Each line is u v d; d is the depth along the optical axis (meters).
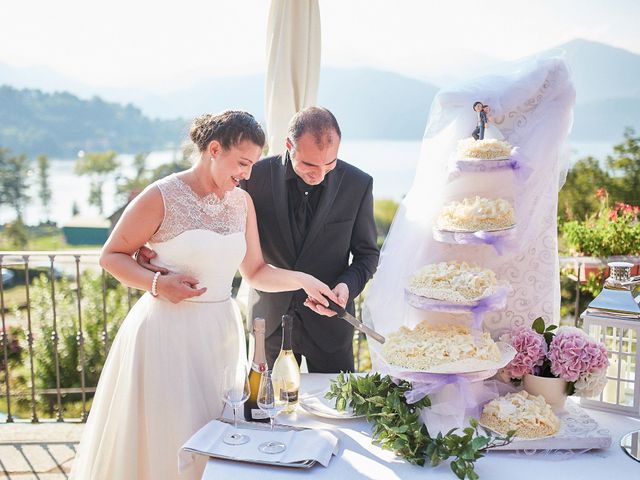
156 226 2.07
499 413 1.81
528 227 2.10
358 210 2.55
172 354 2.05
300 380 2.29
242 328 2.27
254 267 2.31
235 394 1.77
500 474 1.65
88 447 2.19
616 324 2.00
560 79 2.05
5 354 4.02
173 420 2.03
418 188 2.12
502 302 1.77
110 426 2.12
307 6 3.17
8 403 4.04
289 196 2.49
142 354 2.06
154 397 2.04
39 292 7.43
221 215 2.12
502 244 1.83
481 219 1.83
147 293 2.17
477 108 2.04
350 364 2.67
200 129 2.06
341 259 2.55
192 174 2.11
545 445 1.76
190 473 2.00
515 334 2.12
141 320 2.09
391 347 1.87
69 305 7.36
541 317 2.12
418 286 1.83
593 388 1.94
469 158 1.95
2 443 3.68
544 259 2.15
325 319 2.56
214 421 1.88
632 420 2.00
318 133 2.14
